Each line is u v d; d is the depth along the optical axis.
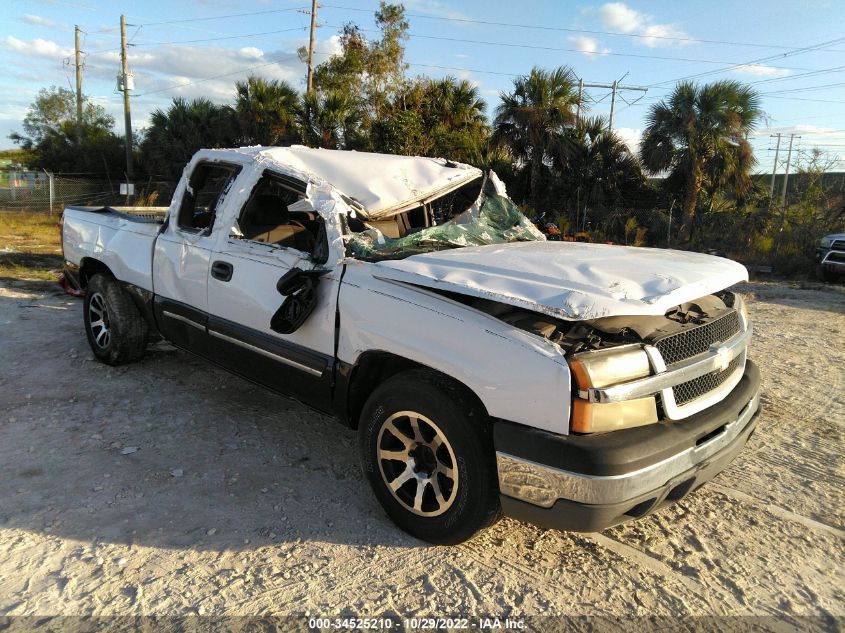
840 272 13.22
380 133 23.41
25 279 9.01
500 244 3.83
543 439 2.45
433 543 2.97
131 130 28.64
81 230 5.42
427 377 2.84
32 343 5.79
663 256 3.37
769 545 3.10
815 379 5.80
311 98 23.86
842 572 2.90
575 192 21.92
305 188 3.54
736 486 3.70
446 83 25.42
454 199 4.79
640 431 2.52
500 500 2.64
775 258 15.88
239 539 2.95
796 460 4.05
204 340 4.08
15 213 21.92
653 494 2.50
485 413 2.71
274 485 3.46
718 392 2.97
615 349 2.54
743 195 20.77
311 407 3.52
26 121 40.22
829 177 27.44
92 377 4.96
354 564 2.81
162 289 4.43
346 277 3.19
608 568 2.88
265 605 2.51
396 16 27.00
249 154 3.95
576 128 21.61
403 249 3.49
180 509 3.17
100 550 2.80
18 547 2.78
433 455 2.90
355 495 3.41
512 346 2.54
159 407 4.46
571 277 2.71
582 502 2.41
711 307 3.26
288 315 3.37
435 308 2.81
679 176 21.02
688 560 2.96
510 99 21.45
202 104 26.61
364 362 3.14
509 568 2.84
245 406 4.57
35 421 4.10
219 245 3.91
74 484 3.34
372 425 3.05
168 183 25.97
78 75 36.97
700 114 19.27
